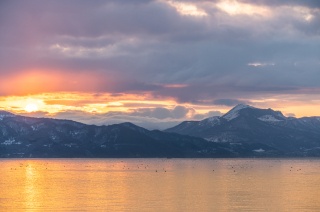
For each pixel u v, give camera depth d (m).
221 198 123.94
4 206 112.81
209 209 105.69
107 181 188.50
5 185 174.75
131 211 103.19
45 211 104.62
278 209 105.50
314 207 108.31
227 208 106.88
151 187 157.62
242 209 105.56
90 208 107.75
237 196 128.38
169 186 161.12
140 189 150.38
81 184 174.62
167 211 103.25
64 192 144.00
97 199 123.62
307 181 184.12
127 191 144.12
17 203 118.00
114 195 132.88
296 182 178.75
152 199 122.31
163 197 126.62
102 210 104.81
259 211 103.12
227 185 164.50
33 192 145.50
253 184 169.12
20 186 169.50
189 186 160.88
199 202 116.31
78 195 134.38
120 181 187.50
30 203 117.62
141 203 114.88
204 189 149.00
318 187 156.00
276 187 156.00
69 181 192.25
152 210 104.44
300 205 111.19
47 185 172.25
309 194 133.38
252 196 128.62
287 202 116.00
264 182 178.50
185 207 108.56
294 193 136.00
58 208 108.50
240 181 183.88
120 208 107.38
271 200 119.81
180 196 128.88
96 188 155.88
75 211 103.94
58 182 187.12
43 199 125.88
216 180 189.62
